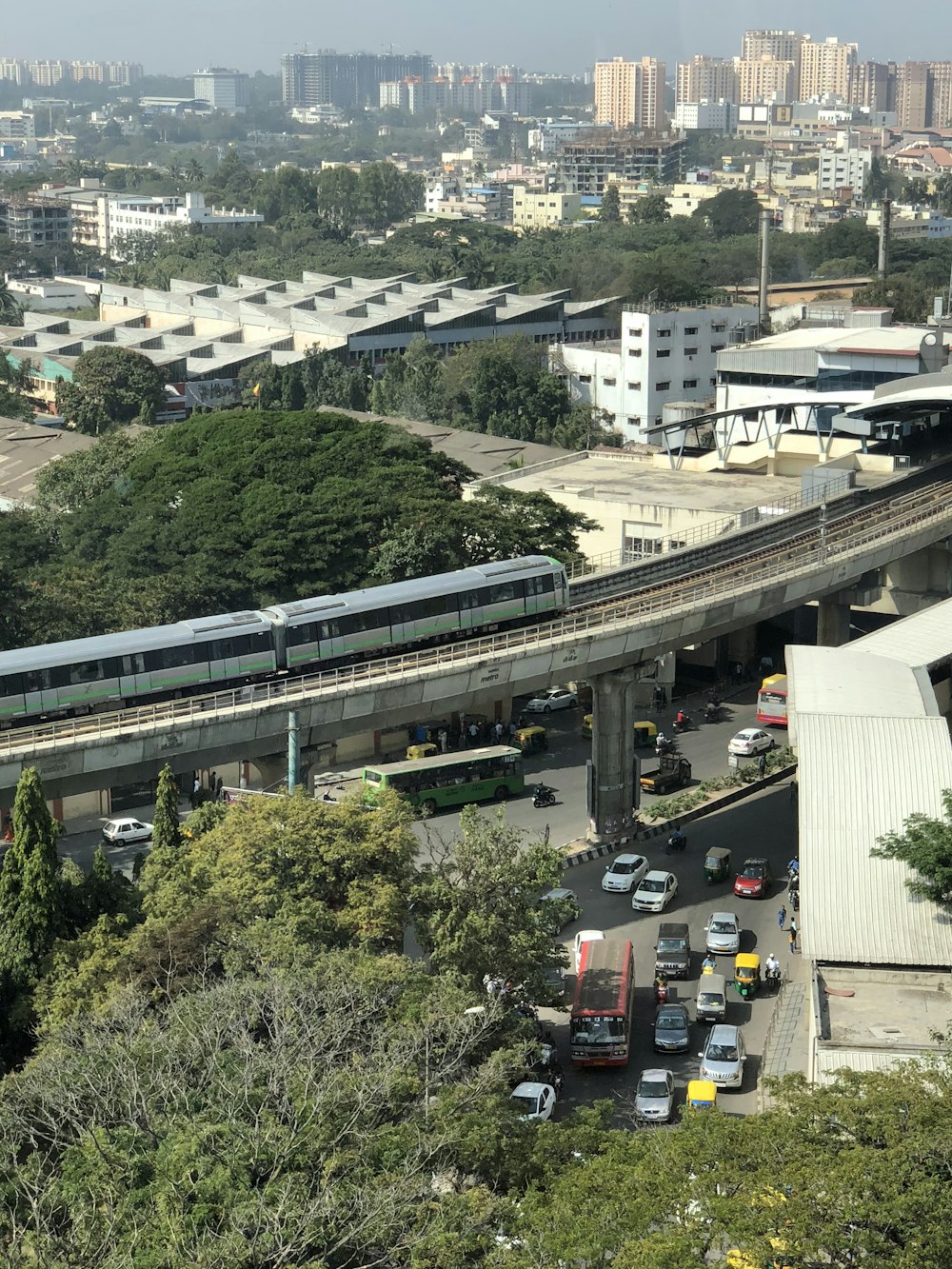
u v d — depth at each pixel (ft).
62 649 331.98
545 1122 204.03
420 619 382.63
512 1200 183.21
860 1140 175.63
